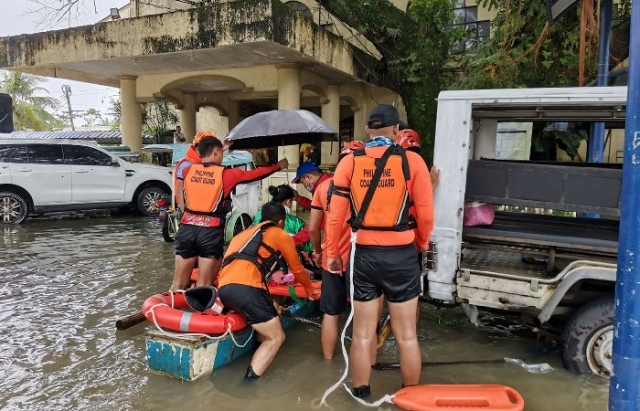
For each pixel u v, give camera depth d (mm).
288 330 4359
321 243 3967
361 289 2994
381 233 2906
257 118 4973
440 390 3098
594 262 3170
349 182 2920
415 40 8852
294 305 4402
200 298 3775
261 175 4559
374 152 2891
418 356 3119
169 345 3416
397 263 2916
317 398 3191
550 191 3361
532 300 3314
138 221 10367
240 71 12859
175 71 12984
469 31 9461
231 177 4332
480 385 3186
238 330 3672
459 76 9695
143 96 14047
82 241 8203
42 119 27016
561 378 3381
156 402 3145
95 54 10680
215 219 4312
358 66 11922
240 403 3131
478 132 4148
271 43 9039
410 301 3014
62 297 5238
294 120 4840
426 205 2971
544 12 6848
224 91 15797
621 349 1970
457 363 3654
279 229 3736
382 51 9469
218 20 9180
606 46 5371
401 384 3363
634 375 1946
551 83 7184
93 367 3625
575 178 3293
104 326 4426
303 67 11586
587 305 3330
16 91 25375
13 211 9781
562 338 3414
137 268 6430
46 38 11086
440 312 4742
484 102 3400
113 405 3105
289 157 11734
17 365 3656
